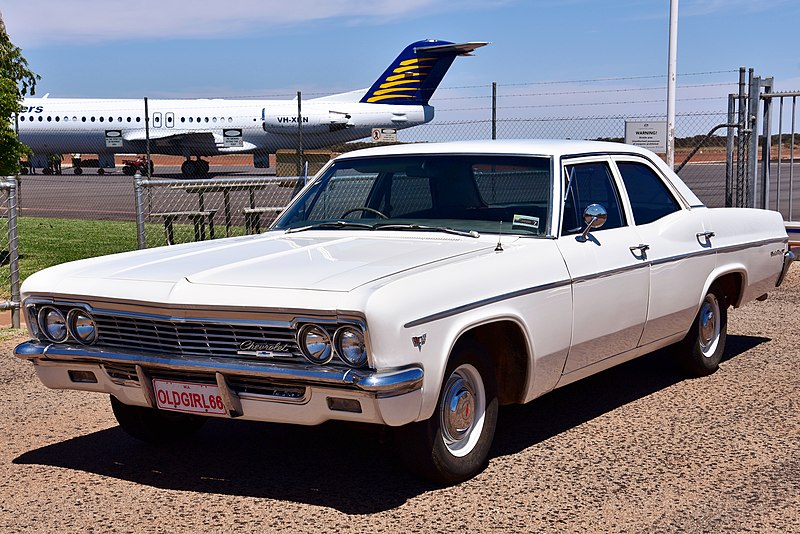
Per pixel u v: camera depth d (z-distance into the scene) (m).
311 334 3.94
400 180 5.52
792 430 5.28
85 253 14.03
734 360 7.07
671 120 13.55
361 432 5.34
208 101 48.19
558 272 4.83
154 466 4.85
